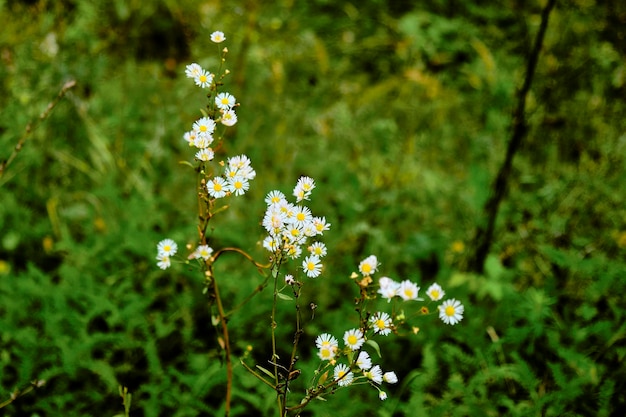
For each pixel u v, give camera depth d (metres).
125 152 3.57
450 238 3.32
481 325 2.60
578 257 2.89
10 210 3.10
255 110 4.04
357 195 3.44
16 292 2.62
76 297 2.62
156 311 2.72
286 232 1.45
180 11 4.56
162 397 2.28
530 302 2.52
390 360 2.59
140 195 3.28
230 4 4.96
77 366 2.34
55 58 3.75
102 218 3.17
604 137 3.92
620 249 3.07
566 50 4.14
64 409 2.26
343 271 3.03
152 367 2.35
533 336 2.49
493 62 4.61
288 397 2.24
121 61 4.38
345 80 4.83
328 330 2.67
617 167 3.62
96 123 3.66
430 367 2.27
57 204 3.28
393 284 1.32
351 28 5.34
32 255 3.04
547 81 3.93
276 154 3.76
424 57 5.06
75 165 3.47
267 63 4.57
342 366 1.44
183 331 2.53
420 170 3.84
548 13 2.77
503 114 4.14
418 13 5.21
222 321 1.59
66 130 3.57
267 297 2.67
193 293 2.76
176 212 3.26
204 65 4.31
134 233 2.88
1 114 3.44
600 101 4.10
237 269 2.92
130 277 2.80
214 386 2.40
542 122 3.95
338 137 4.02
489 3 5.04
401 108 4.36
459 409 2.19
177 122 3.77
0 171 2.31
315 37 5.11
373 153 3.90
